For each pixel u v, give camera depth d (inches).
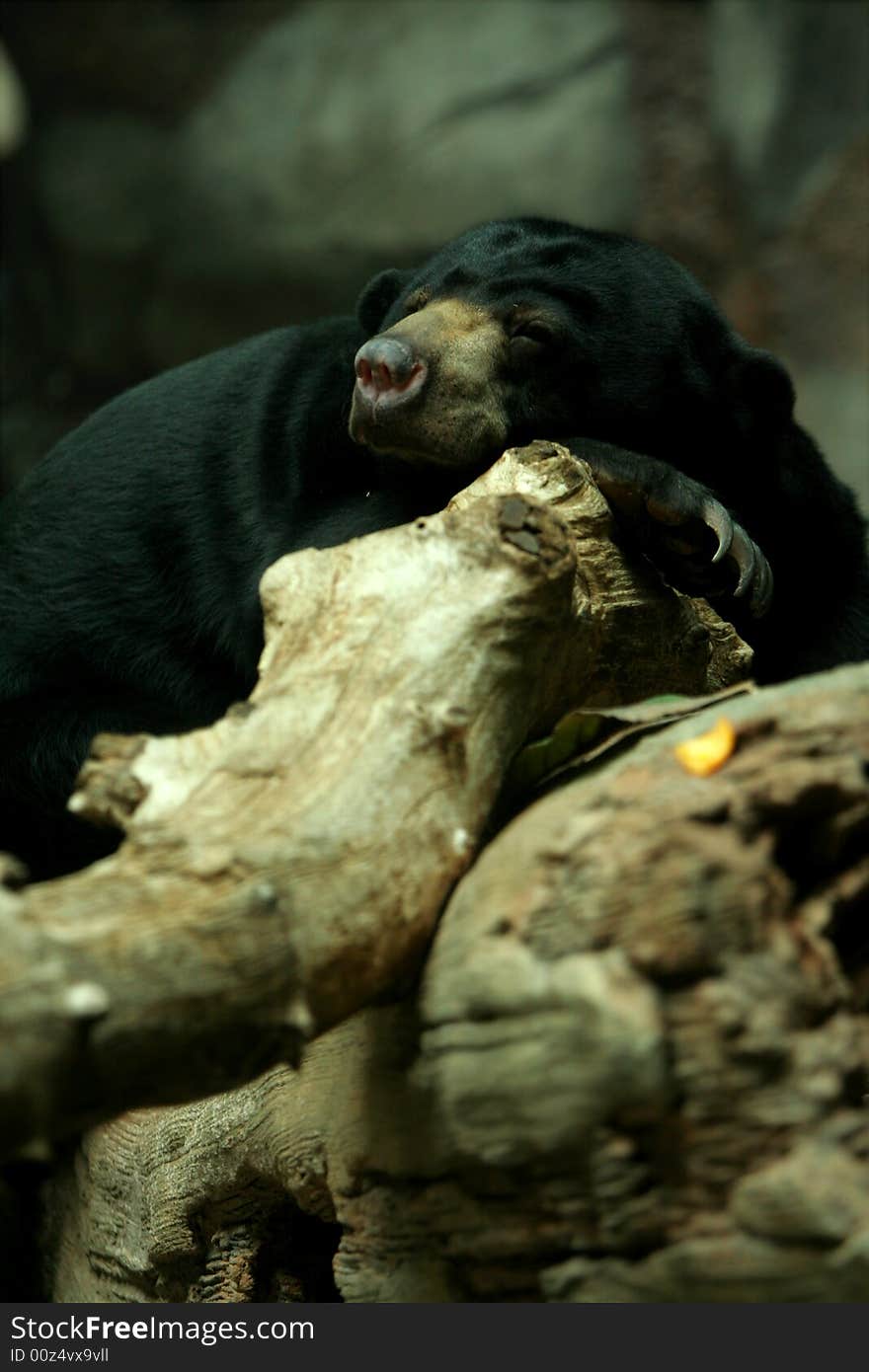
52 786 360.8
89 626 368.5
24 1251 347.9
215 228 929.5
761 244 913.5
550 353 321.7
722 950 168.6
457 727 195.8
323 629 210.4
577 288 327.3
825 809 181.2
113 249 940.0
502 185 903.7
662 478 273.4
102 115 956.6
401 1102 193.5
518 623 207.5
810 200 901.8
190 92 954.7
